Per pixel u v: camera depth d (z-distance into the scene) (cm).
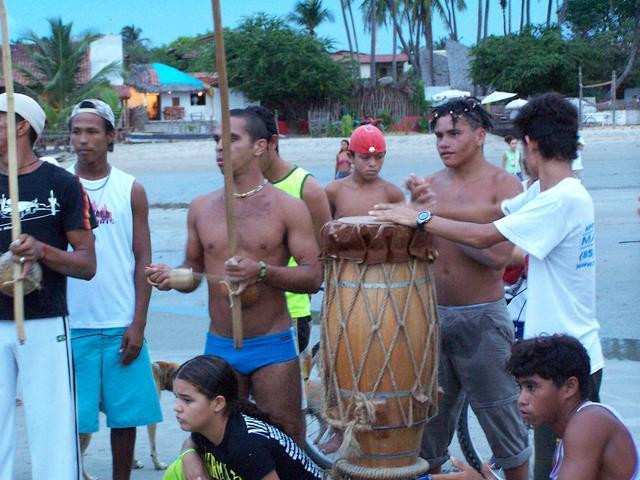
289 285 419
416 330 396
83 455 522
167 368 579
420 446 434
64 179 424
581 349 327
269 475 372
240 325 411
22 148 420
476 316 443
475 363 446
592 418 319
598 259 1206
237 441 373
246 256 429
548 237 381
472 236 387
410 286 396
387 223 389
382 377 393
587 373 327
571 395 326
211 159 3472
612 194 1905
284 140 4588
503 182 461
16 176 394
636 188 1997
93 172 487
